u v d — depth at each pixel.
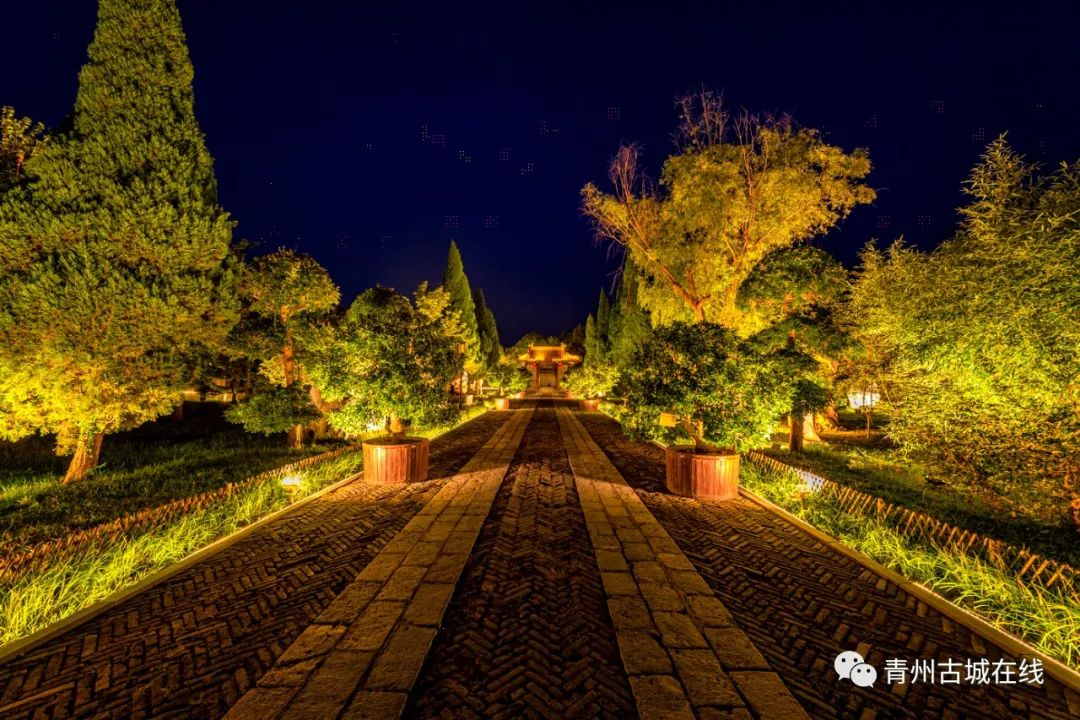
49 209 7.01
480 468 9.52
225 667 2.90
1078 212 4.55
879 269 10.41
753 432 7.29
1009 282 4.81
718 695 2.69
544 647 3.17
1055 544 5.29
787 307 11.10
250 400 10.53
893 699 2.69
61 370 7.07
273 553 4.81
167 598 3.81
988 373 5.42
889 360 10.42
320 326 12.12
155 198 7.58
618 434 15.23
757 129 12.84
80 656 3.01
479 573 4.34
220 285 8.70
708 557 4.82
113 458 9.74
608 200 14.47
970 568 4.24
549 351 48.06
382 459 7.98
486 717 2.49
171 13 8.04
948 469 6.26
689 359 7.40
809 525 5.78
